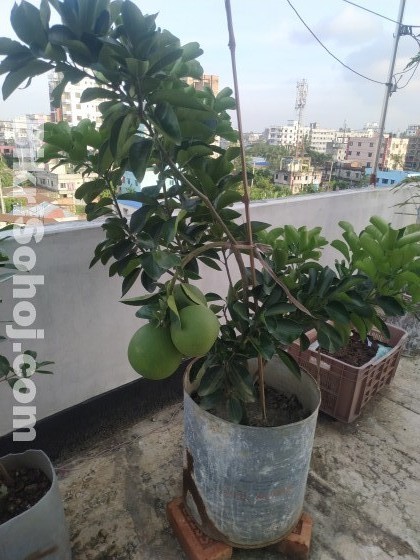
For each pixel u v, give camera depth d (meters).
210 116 1.19
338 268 1.81
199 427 1.38
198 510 1.53
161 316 1.01
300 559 1.57
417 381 2.75
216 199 1.34
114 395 2.18
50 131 1.32
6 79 0.98
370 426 2.31
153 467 1.98
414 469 2.03
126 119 1.03
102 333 2.03
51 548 1.31
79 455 2.05
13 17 0.87
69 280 1.83
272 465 1.34
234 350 1.38
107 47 0.93
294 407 1.66
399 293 1.61
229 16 1.02
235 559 1.57
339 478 1.96
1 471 1.44
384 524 1.74
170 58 0.99
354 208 3.46
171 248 1.55
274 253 1.47
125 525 1.69
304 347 1.54
